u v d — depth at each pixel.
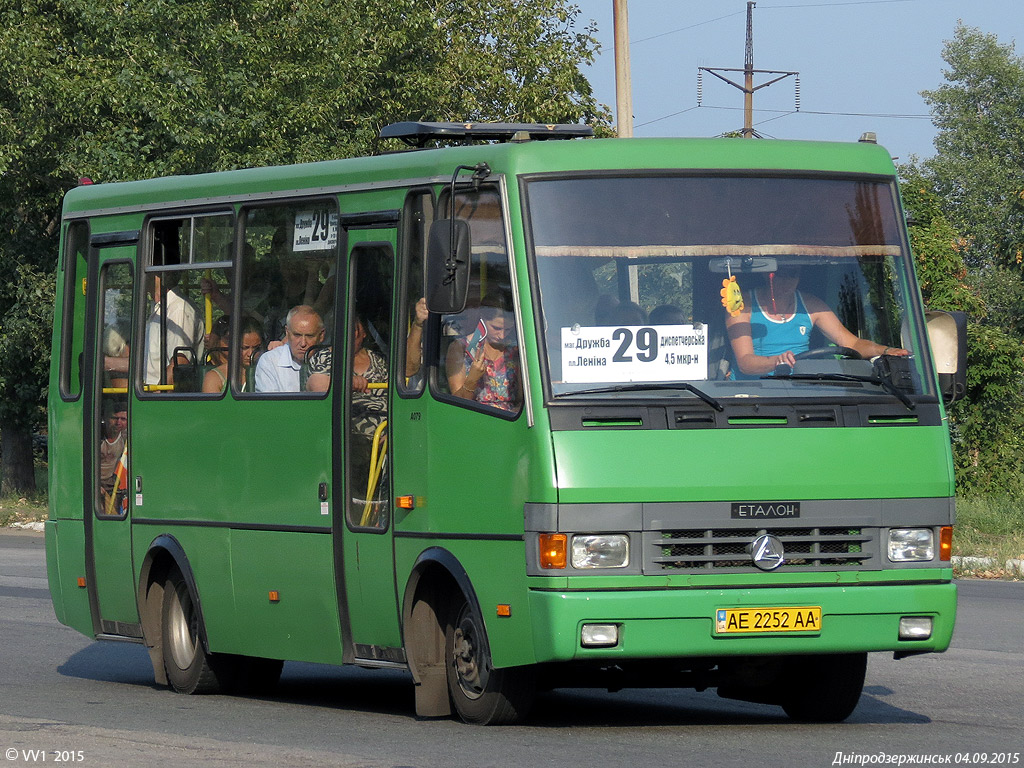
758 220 19.22
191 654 24.84
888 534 18.53
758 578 18.02
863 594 18.22
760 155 19.55
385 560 20.36
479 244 19.20
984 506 56.78
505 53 83.19
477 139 23.22
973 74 175.62
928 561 18.70
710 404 18.20
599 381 18.19
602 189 18.94
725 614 17.81
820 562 18.25
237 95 66.44
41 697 24.17
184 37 65.00
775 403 18.39
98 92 61.41
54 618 35.38
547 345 18.19
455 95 81.25
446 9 82.81
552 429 17.83
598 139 19.30
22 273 68.19
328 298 21.73
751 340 18.75
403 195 20.47
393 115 79.31
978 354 64.56
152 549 25.00
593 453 17.75
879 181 19.92
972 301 67.06
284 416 22.31
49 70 61.06
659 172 19.14
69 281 27.75
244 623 23.19
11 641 31.94
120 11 62.53
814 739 18.67
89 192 27.27
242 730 19.91
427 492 19.59
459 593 19.70
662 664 19.33
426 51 80.06
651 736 18.84
